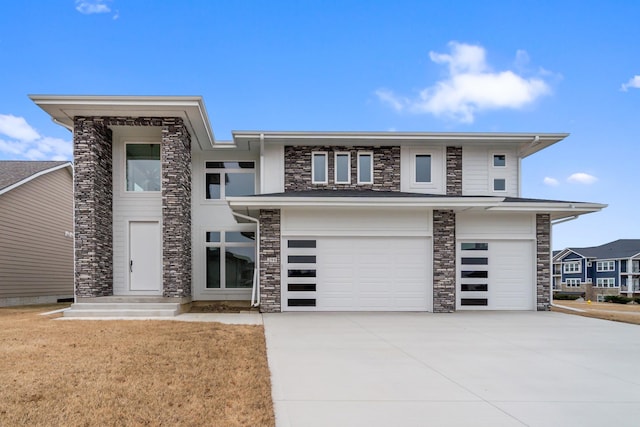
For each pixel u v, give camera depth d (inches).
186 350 266.1
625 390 198.7
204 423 151.5
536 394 191.8
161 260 522.6
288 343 302.2
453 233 503.8
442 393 191.8
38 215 701.9
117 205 523.8
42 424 147.5
